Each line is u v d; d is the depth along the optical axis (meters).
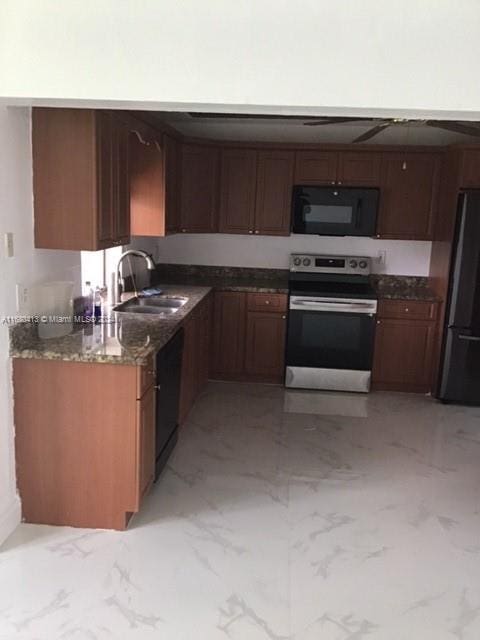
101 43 2.26
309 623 2.26
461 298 4.76
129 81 2.28
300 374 5.15
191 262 5.64
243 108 2.34
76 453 2.81
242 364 5.27
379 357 5.14
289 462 3.70
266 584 2.49
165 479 3.40
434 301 4.98
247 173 5.19
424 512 3.12
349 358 5.09
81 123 2.79
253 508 3.11
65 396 2.76
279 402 4.82
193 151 5.06
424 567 2.64
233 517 3.01
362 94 2.23
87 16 2.24
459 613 2.35
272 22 2.21
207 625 2.23
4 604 2.31
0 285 2.62
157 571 2.55
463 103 2.21
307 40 2.21
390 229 5.22
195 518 2.99
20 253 2.78
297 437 4.11
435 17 2.17
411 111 2.27
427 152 5.04
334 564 2.64
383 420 4.50
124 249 4.44
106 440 2.79
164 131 4.21
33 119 2.80
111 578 2.49
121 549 2.70
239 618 2.28
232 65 2.24
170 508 3.09
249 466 3.62
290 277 5.49
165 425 3.38
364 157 5.10
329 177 5.15
